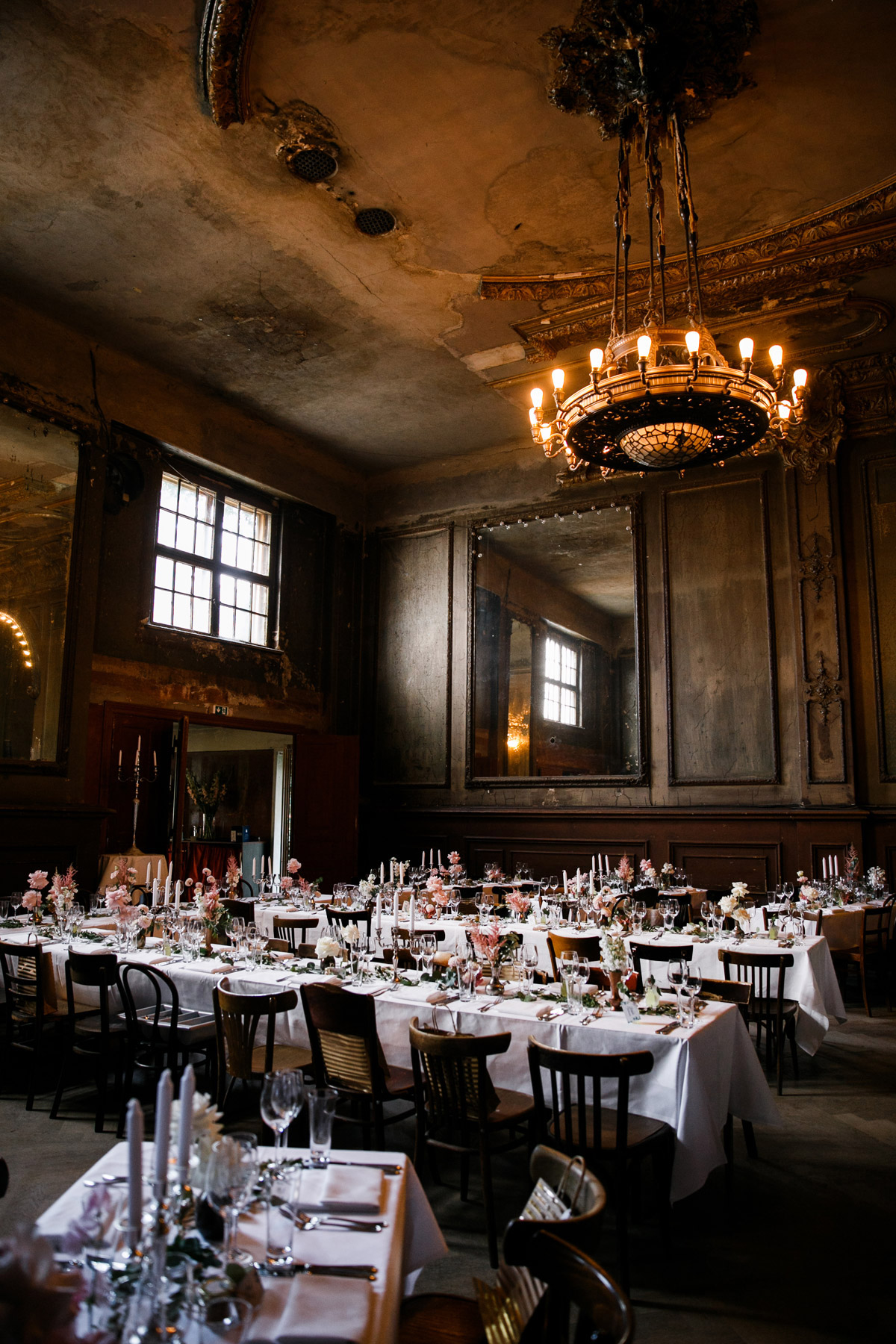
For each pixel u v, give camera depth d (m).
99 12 5.95
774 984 6.73
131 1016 5.12
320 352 10.45
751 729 10.97
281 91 6.50
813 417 10.79
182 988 5.53
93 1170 2.42
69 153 7.27
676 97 6.23
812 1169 4.66
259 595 12.80
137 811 10.24
